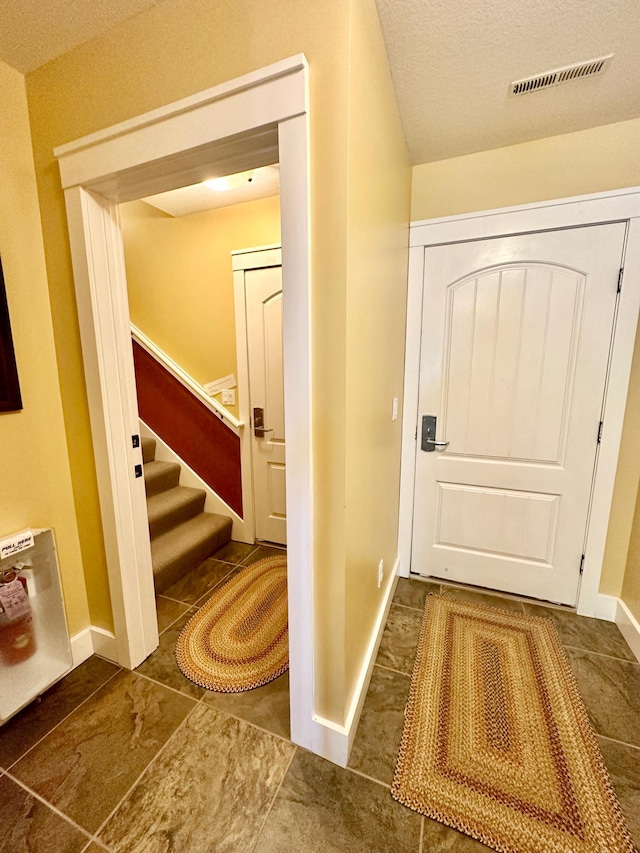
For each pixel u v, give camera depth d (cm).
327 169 89
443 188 189
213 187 212
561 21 111
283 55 89
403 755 122
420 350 206
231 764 120
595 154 165
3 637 138
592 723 133
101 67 113
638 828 102
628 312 167
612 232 165
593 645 171
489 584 214
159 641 176
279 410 250
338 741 119
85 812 108
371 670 154
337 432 101
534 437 192
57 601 147
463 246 189
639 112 153
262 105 91
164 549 229
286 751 125
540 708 139
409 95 143
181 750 125
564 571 197
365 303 111
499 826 103
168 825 104
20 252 132
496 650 168
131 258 279
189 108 99
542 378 186
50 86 123
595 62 126
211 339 265
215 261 253
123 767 120
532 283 181
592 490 185
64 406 150
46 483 146
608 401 176
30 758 123
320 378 100
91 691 148
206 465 279
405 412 214
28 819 106
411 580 227
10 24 108
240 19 93
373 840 101
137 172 116
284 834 102
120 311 143
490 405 198
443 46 120
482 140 172
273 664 162
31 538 137
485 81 136
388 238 140
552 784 113
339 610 111
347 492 104
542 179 173
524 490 199
